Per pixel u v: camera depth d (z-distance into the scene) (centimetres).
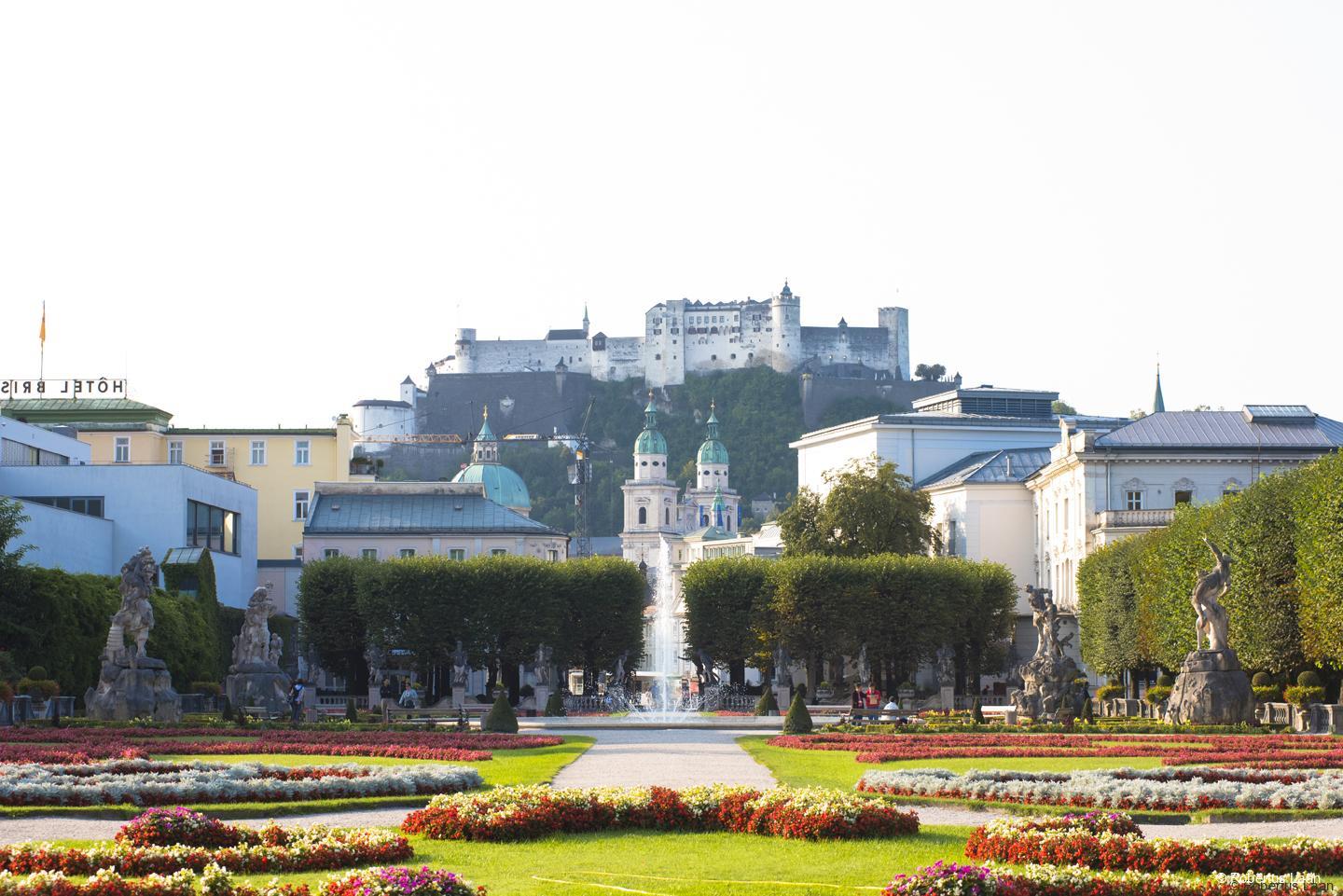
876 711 11844
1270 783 5109
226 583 16025
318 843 3756
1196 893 3250
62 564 13412
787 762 7056
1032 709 9831
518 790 4456
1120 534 15725
